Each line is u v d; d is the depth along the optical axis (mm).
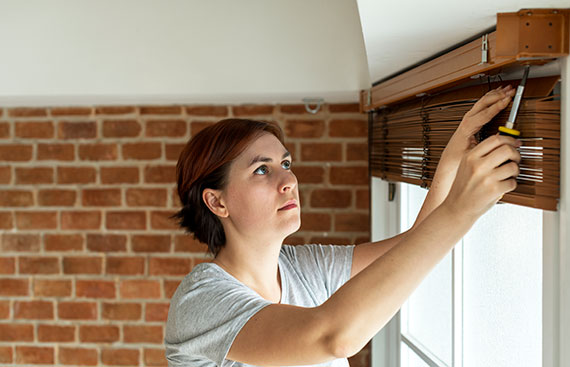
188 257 2430
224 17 1940
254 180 1163
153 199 2424
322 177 2361
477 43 1044
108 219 2445
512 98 932
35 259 2479
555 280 889
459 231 791
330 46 1950
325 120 2350
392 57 1438
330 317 801
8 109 2447
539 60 876
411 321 1938
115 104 2359
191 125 2393
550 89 865
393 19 1072
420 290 1827
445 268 1579
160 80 1988
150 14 1944
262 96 2107
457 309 1440
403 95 1564
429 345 1724
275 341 858
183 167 1245
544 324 934
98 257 2457
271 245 1203
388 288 790
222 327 958
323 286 1377
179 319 1077
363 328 798
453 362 1448
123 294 2455
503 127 859
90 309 2469
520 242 1125
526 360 1101
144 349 2457
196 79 1986
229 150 1162
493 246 1261
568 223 831
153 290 2445
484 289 1313
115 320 2463
